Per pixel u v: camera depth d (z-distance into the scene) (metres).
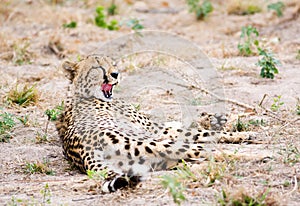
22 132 28.39
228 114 29.27
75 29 47.53
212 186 20.25
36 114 30.97
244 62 39.75
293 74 36.97
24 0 52.81
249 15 54.03
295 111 29.28
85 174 23.12
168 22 52.44
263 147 24.34
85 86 27.89
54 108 31.33
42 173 23.66
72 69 29.00
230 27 50.44
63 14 51.16
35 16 50.28
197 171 21.08
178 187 19.16
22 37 44.72
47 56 42.06
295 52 42.47
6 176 23.33
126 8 56.34
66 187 21.34
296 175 20.84
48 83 36.00
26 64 40.00
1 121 28.72
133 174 21.03
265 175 21.03
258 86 34.59
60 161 25.08
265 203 18.67
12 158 25.17
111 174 21.17
